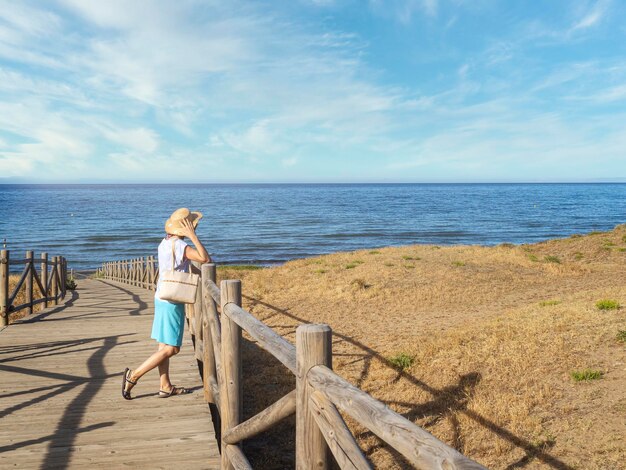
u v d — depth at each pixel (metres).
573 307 11.34
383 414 1.56
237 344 3.70
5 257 9.91
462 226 83.81
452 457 1.20
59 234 79.62
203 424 4.67
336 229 81.00
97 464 3.85
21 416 4.85
